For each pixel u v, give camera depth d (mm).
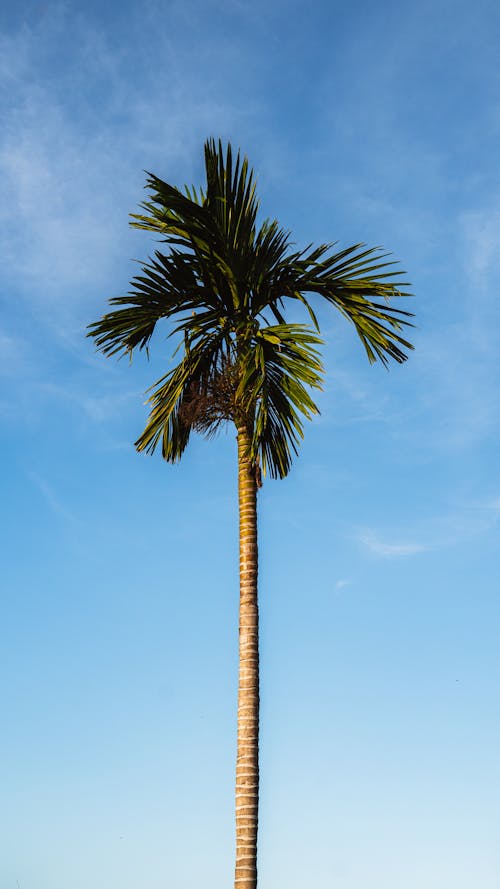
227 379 14531
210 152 14414
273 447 15578
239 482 14234
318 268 14570
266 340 14344
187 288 14898
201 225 14305
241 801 12203
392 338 14648
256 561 13695
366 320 14719
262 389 14258
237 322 14852
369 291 14609
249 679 12875
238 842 12031
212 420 14680
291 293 14953
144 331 15242
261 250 14547
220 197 14148
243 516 13961
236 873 11891
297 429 14688
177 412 15617
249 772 12359
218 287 15086
